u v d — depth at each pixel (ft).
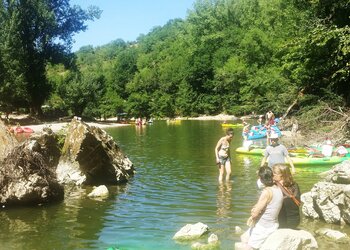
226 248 22.93
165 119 237.66
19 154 34.40
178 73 266.77
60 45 173.88
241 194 36.14
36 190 33.99
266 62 182.39
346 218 27.02
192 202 33.71
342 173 29.66
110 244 24.16
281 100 109.81
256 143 79.87
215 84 234.38
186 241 24.44
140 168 52.11
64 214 30.91
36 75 165.78
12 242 24.66
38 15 161.68
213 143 81.56
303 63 94.17
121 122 178.60
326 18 86.38
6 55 150.30
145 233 26.05
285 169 21.77
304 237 20.07
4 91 149.59
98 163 43.86
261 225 20.62
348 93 87.04
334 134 68.90
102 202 34.53
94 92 182.09
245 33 228.02
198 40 269.44
